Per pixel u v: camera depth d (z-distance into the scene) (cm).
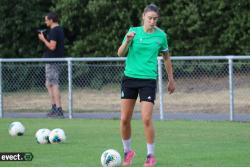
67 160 2800
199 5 6681
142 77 2609
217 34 6731
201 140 3459
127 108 2653
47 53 4794
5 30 6944
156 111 5119
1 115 4947
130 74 2630
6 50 7081
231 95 4481
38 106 5325
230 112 4512
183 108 5175
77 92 5491
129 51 2653
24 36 7088
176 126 4150
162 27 6744
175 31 6725
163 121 4478
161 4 6762
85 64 5341
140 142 3406
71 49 6919
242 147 3170
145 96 2598
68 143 3362
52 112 4784
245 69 5397
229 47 6681
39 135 3366
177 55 6756
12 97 5475
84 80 5494
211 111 5003
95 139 3534
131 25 6725
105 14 6775
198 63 5278
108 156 2581
